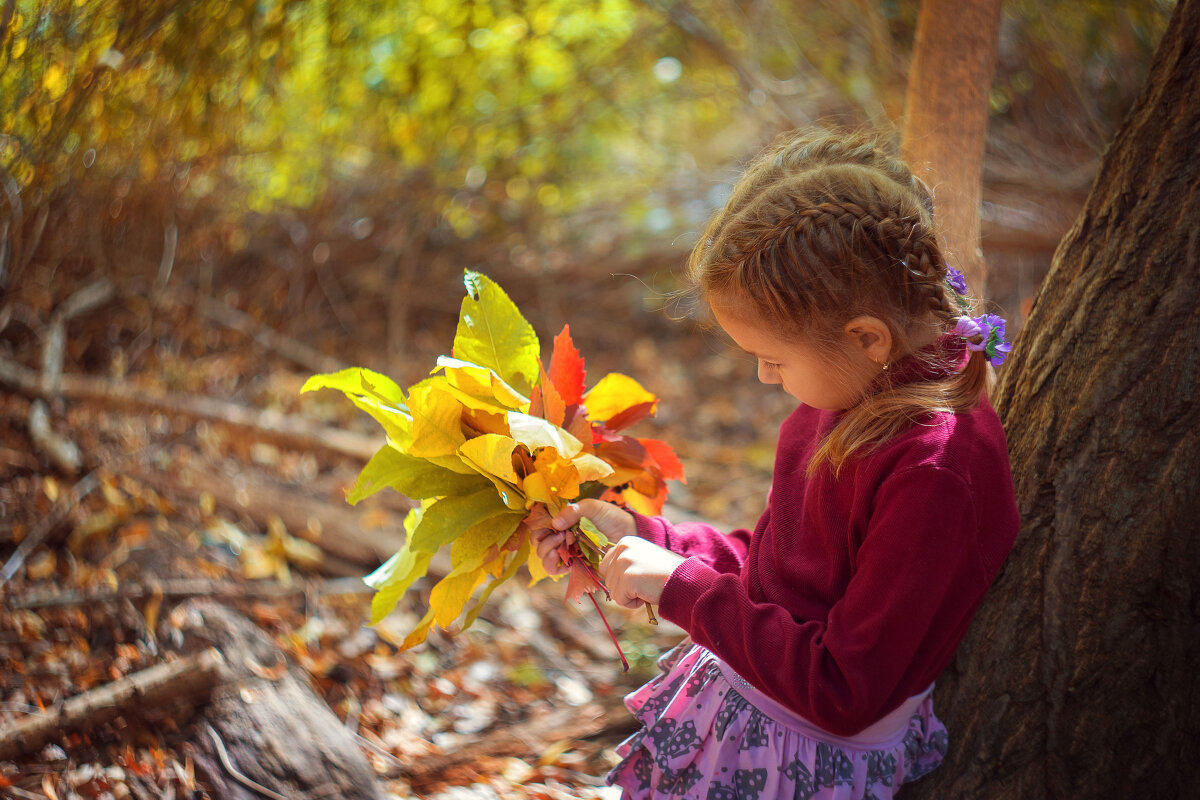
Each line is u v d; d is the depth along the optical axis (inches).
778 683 45.1
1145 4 161.6
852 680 43.1
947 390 46.1
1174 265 51.9
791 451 53.3
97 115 117.9
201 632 86.7
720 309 48.6
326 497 119.7
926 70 70.0
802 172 48.6
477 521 52.2
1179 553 50.5
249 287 167.3
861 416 46.1
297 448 128.2
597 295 202.8
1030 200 178.7
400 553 57.5
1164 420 51.2
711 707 51.6
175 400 125.6
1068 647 53.1
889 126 90.7
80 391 122.2
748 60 185.9
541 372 53.7
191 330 149.9
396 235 180.9
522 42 172.4
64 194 124.2
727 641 47.0
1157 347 51.8
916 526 43.0
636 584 50.2
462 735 88.0
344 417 145.9
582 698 95.0
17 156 106.7
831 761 48.6
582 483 57.7
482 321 57.1
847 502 46.8
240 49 135.0
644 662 99.7
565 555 53.2
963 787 54.4
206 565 98.5
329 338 171.9
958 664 55.9
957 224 69.7
